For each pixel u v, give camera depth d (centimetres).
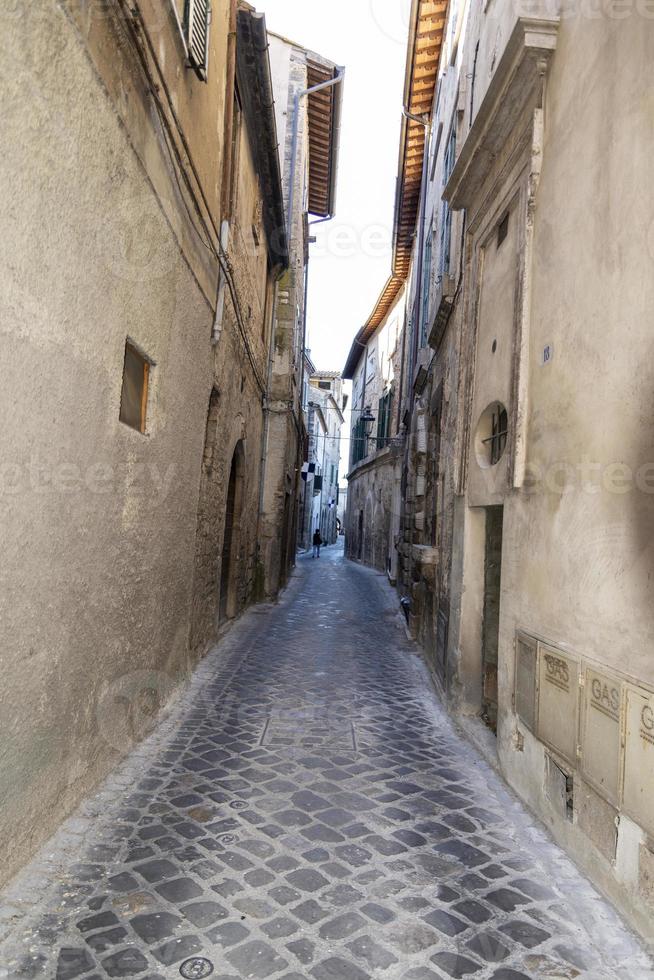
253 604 1288
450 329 764
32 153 248
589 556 320
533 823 374
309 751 486
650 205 278
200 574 692
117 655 404
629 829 273
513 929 271
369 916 277
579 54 371
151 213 408
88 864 303
